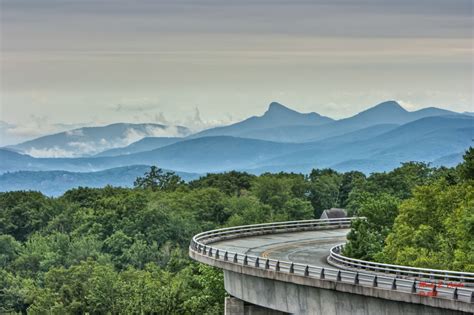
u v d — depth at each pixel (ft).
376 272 336.29
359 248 405.80
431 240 388.78
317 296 317.01
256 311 366.02
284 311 337.31
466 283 294.05
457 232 370.32
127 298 517.55
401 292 273.95
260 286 350.84
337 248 406.41
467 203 392.88
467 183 427.33
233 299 368.89
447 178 473.67
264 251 411.34
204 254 381.81
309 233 490.08
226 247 423.64
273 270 330.75
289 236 473.67
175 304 490.08
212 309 466.29
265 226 483.92
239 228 466.70
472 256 347.77
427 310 271.69
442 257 365.61
